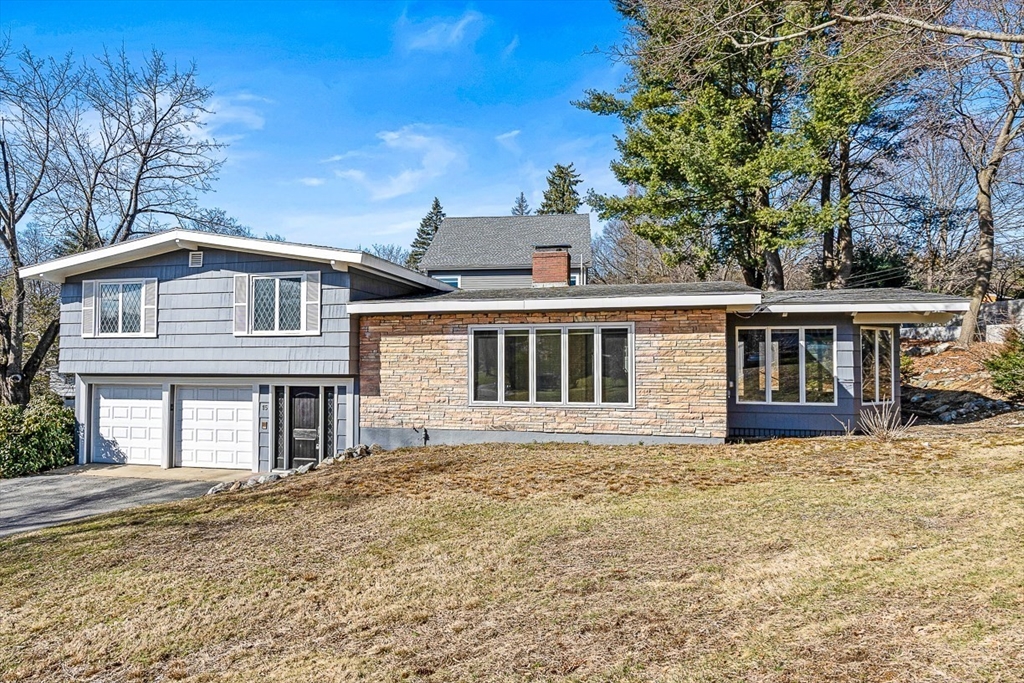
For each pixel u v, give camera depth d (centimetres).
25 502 1057
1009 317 2111
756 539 586
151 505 961
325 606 506
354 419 1331
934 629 374
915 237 2575
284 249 1288
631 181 2216
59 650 457
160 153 2255
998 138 2038
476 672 382
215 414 1416
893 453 958
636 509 727
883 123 2145
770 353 1316
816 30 1092
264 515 805
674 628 415
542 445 1187
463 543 641
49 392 2123
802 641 378
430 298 1333
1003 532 537
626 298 1155
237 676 405
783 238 1970
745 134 2045
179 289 1385
